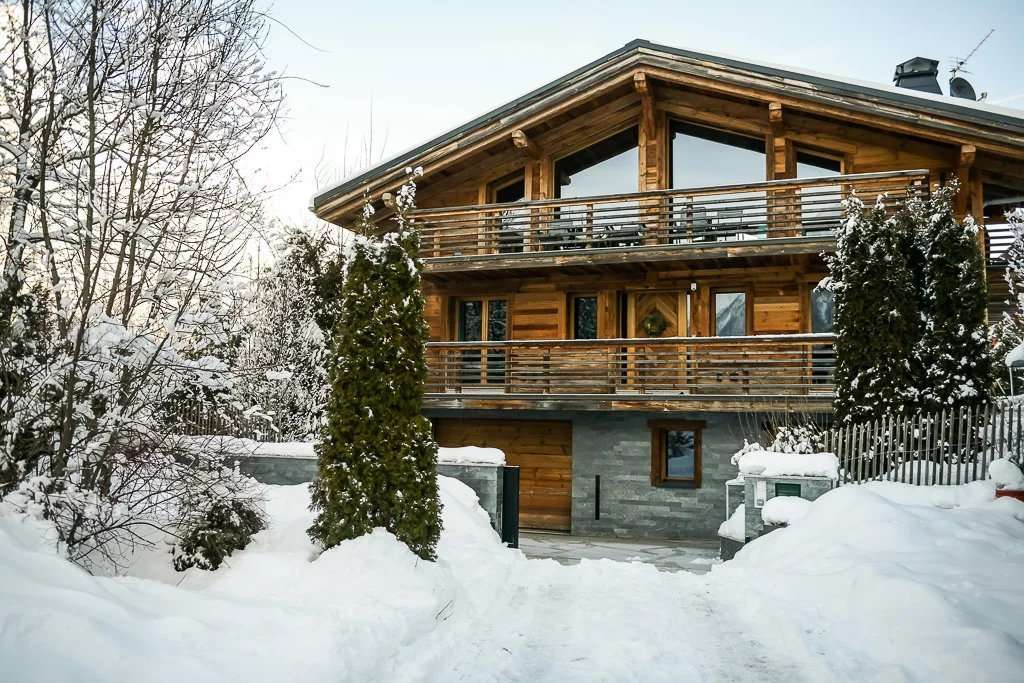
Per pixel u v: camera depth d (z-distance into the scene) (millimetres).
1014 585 7012
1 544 4930
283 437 14945
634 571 9781
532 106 17953
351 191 18938
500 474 11984
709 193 16484
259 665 4527
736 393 16719
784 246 15781
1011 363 11812
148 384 6992
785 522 10664
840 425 12328
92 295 6863
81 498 6297
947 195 13336
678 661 5812
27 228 7027
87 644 4027
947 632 5801
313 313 16125
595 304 18672
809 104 16156
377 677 5129
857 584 7293
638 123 18672
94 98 6875
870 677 5270
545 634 6613
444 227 18766
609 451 16484
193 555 7211
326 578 6859
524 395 16547
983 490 10367
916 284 12711
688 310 17859
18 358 6441
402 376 8094
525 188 19141
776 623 6809
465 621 6867
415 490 7879
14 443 6301
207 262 7316
